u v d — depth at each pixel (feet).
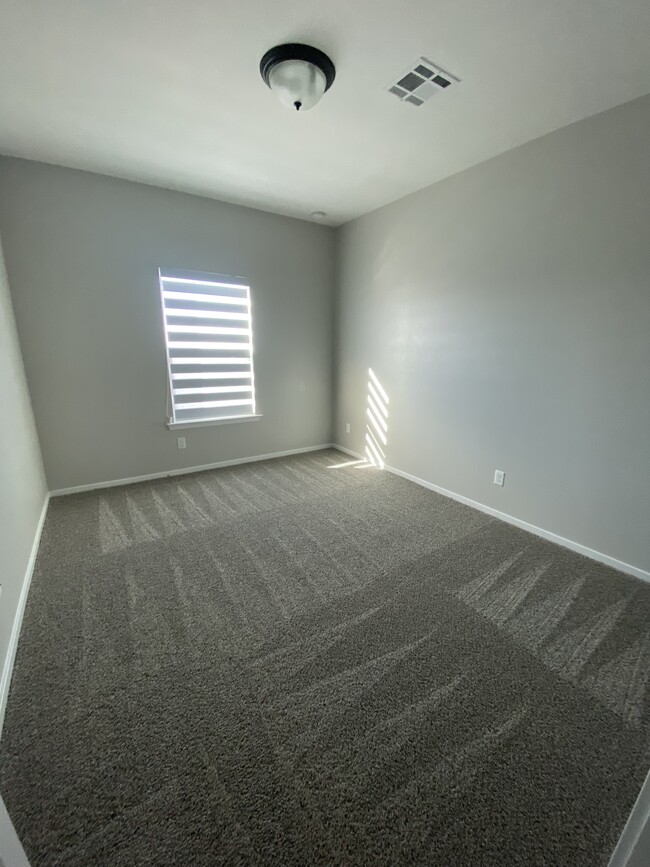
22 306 8.86
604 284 6.72
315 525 8.73
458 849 3.13
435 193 9.57
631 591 6.48
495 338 8.66
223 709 4.34
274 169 8.81
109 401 10.37
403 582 6.68
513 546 7.89
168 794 3.50
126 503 9.75
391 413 12.05
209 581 6.68
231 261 11.45
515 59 5.22
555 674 4.84
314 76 5.26
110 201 9.43
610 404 6.91
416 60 5.25
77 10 4.42
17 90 5.94
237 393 12.51
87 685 4.62
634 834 2.44
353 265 12.75
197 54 5.17
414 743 3.97
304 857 3.07
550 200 7.27
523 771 3.72
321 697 4.50
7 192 8.31
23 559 6.49
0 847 2.44
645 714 4.32
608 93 5.93
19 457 7.12
